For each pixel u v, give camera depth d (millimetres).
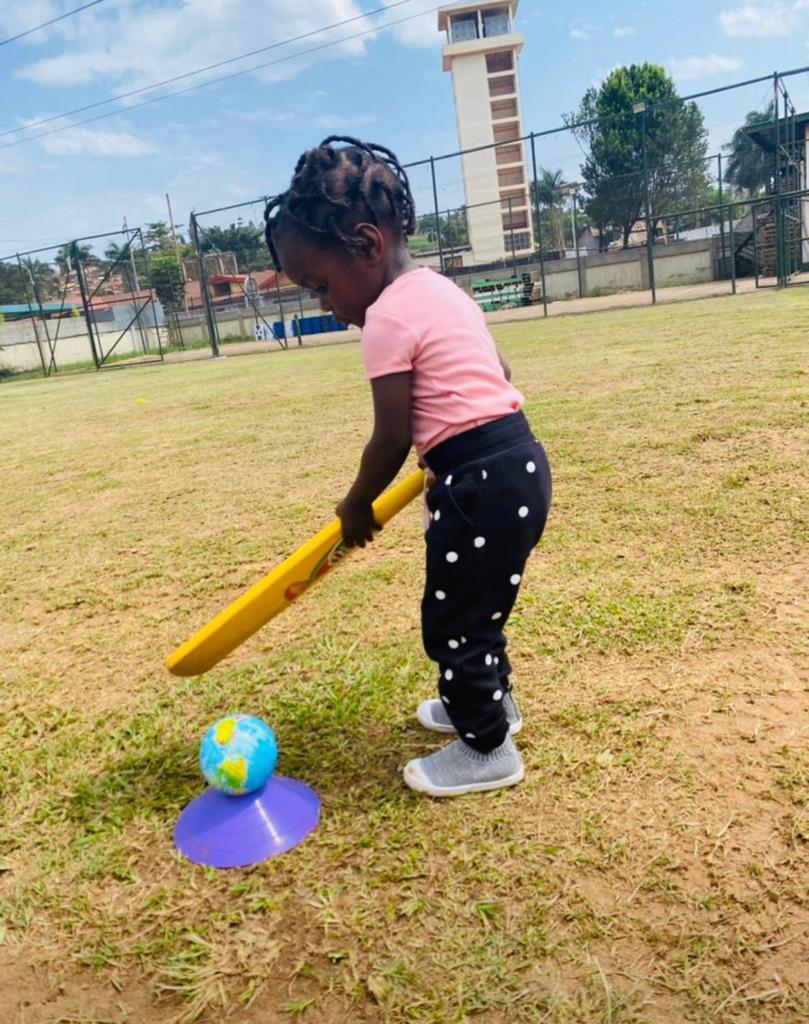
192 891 1342
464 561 1402
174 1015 1114
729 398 4691
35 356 26234
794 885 1221
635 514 2961
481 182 50125
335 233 1368
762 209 23297
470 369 1383
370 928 1221
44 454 6293
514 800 1482
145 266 20906
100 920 1298
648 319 12445
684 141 26031
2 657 2449
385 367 1359
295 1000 1116
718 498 3008
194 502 4078
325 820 1480
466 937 1182
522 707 1785
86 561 3311
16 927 1303
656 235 27969
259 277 38594
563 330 12570
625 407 4875
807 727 1609
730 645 1961
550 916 1207
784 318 9352
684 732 1632
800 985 1059
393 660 2076
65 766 1772
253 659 2197
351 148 1396
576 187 25234
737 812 1389
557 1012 1047
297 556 1529
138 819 1541
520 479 1391
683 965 1103
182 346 29656
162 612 2680
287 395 8523
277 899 1298
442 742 1708
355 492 1449
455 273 28516
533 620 2189
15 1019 1127
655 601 2232
